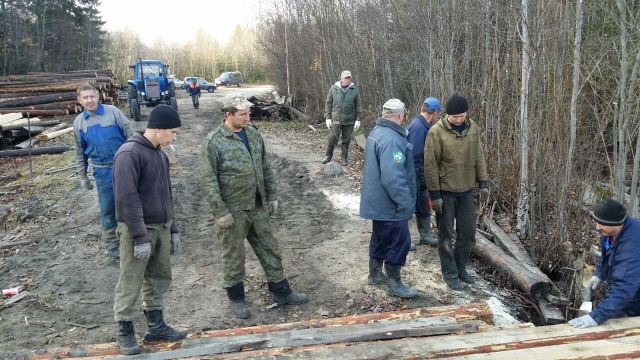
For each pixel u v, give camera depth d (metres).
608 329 3.48
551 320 4.43
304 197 8.06
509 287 5.16
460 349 3.23
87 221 6.73
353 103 9.30
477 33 9.10
